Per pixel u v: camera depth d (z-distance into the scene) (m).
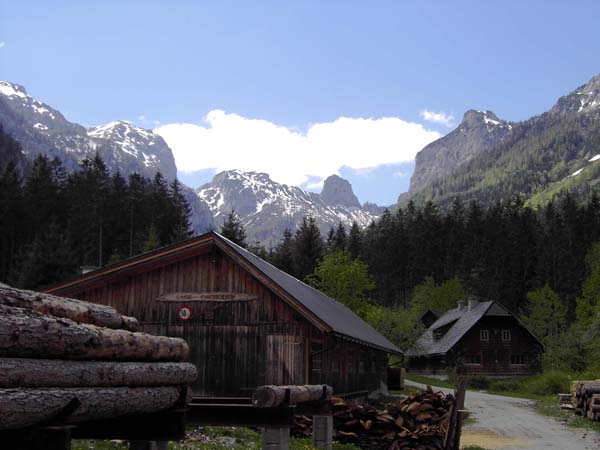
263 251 111.25
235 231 96.81
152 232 86.12
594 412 28.19
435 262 132.00
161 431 8.88
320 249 116.00
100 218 94.00
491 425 27.33
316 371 23.23
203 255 23.31
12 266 76.44
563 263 116.94
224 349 22.59
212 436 15.77
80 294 23.91
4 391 5.31
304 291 29.03
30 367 5.74
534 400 44.38
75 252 75.50
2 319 5.54
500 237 128.88
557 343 63.97
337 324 23.48
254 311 22.59
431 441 16.58
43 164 102.75
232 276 22.98
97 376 6.77
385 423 16.95
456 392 16.16
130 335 7.74
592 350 57.84
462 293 105.19
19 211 87.56
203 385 22.52
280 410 11.16
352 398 30.03
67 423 6.33
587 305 89.69
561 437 23.25
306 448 13.58
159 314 23.27
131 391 7.45
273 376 22.03
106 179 112.81
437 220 147.12
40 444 5.89
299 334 22.08
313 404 13.81
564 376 52.09
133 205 102.44
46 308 6.88
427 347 79.94
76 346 6.48
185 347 9.58
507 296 117.38
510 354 75.31
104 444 12.80
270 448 11.06
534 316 92.56
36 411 5.59
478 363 74.44
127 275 23.70
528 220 141.25
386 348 34.31
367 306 70.88
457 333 75.44
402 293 133.25
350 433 16.77
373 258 137.62
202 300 23.03
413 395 18.06
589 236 128.88
